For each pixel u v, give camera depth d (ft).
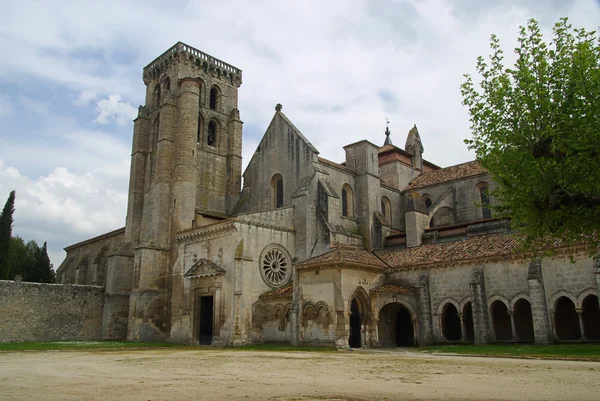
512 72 73.92
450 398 40.34
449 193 176.14
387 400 39.58
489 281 119.55
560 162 65.46
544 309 106.73
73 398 41.14
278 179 177.17
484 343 115.03
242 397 41.47
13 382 53.52
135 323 165.17
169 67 207.92
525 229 74.95
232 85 221.66
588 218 64.69
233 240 140.56
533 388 45.78
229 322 135.03
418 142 219.00
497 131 74.23
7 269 209.67
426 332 126.21
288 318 132.26
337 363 75.82
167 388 47.60
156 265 173.27
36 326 168.55
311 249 151.64
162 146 186.70
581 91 66.13
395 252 150.20
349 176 174.19
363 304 126.82
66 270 260.42
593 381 50.34
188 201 179.01
